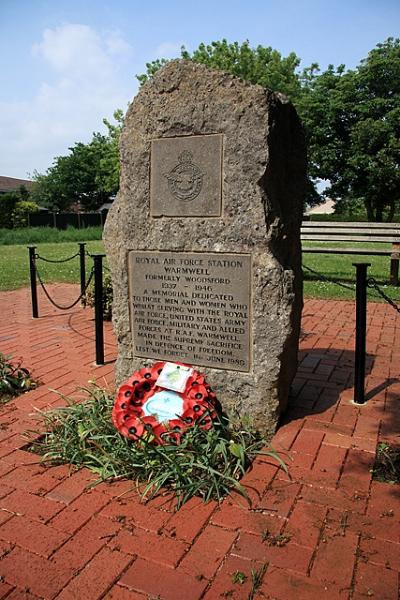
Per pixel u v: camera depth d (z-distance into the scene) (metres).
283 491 2.81
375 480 2.91
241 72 27.16
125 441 3.16
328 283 9.74
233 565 2.26
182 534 2.47
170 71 3.41
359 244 17.03
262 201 3.21
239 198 3.26
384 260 13.37
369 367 4.87
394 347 5.55
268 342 3.35
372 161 31.27
